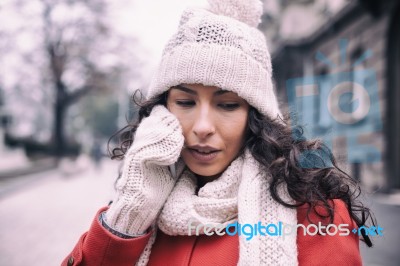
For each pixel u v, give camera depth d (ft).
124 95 84.64
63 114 84.43
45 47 71.77
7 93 80.74
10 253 17.80
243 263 3.60
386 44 29.84
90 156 124.77
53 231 21.95
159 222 4.21
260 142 4.05
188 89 4.02
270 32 56.85
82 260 4.18
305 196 3.83
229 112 4.03
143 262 4.31
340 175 4.31
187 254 4.13
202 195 4.07
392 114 29.45
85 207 30.27
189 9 4.32
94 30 72.43
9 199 35.58
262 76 4.04
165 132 4.04
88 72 78.23
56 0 67.26
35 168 68.44
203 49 3.92
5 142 74.18
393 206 24.17
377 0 30.27
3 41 64.54
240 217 3.76
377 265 13.58
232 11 4.47
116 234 4.11
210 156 4.02
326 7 43.19
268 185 3.99
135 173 4.09
